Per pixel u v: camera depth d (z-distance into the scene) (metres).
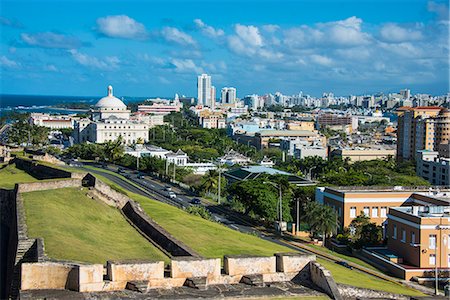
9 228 58.22
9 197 62.50
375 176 179.62
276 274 33.97
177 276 31.72
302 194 124.94
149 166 181.25
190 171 179.25
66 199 60.44
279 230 111.69
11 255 43.88
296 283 33.94
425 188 117.88
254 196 116.50
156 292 30.50
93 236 47.94
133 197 87.38
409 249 89.56
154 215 75.31
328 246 103.19
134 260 31.53
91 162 199.50
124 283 30.58
